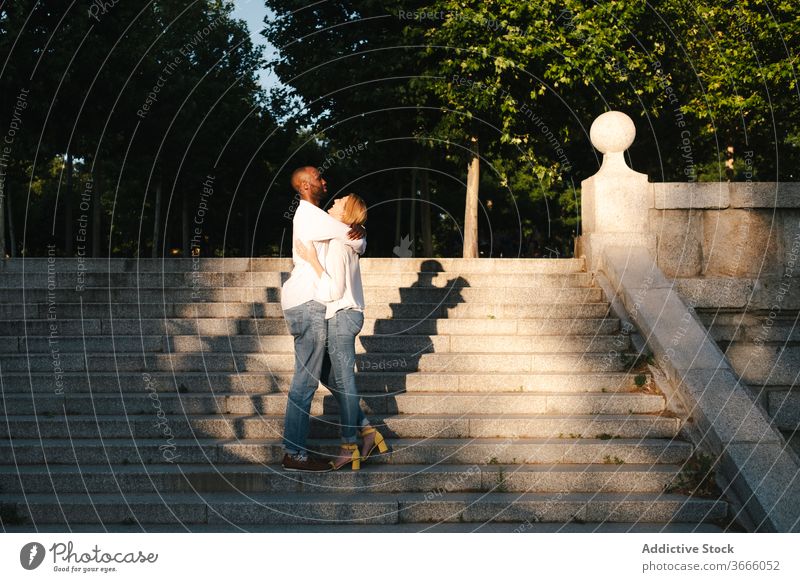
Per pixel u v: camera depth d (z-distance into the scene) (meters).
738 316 8.32
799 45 17.80
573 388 6.77
